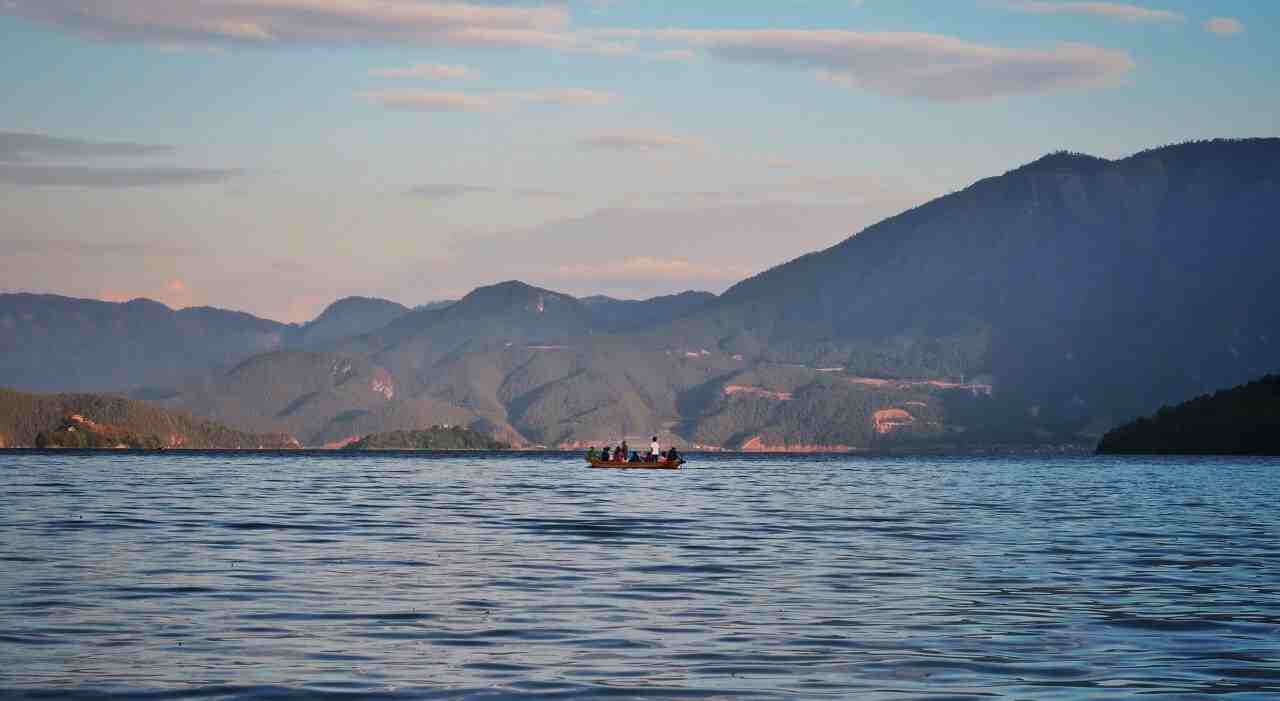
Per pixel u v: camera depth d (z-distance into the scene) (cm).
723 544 7456
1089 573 5950
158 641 4003
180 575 5644
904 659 3791
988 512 11012
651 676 3541
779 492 15450
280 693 3303
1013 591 5291
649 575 5809
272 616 4503
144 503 11288
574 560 6456
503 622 4416
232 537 7656
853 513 10719
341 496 13425
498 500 12762
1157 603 4925
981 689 3381
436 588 5281
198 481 17700
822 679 3509
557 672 3584
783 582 5572
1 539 7306
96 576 5572
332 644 3978
